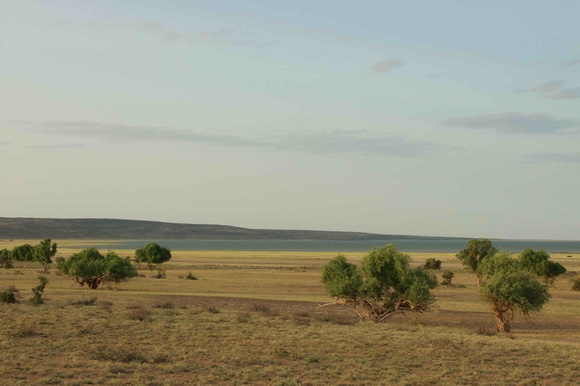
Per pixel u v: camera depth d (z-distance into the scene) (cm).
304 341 2559
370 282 4100
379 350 2384
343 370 1988
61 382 1645
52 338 2428
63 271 7462
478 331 3494
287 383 1711
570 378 1939
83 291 6200
